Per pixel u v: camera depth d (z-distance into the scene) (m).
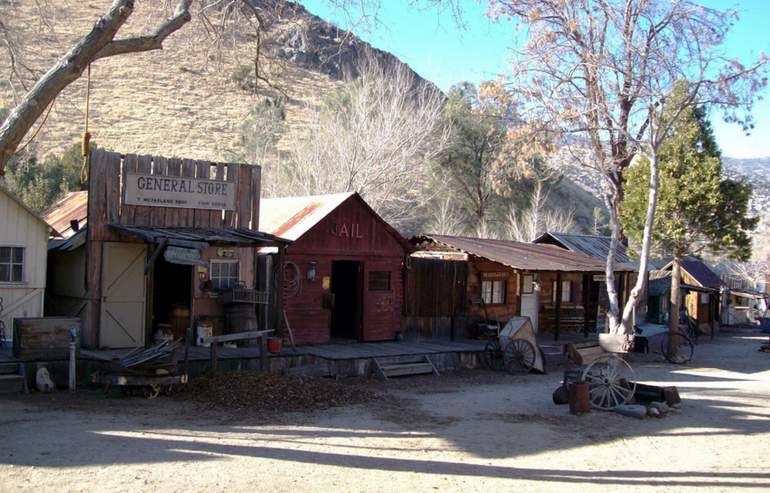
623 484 8.78
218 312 18.50
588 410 13.62
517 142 23.70
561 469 9.41
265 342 17.06
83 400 12.73
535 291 26.81
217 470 8.35
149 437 9.96
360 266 20.81
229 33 13.29
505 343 19.44
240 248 18.88
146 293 16.92
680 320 33.59
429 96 43.91
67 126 45.12
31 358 13.72
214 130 50.31
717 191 23.56
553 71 22.12
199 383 13.93
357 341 20.77
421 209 47.84
